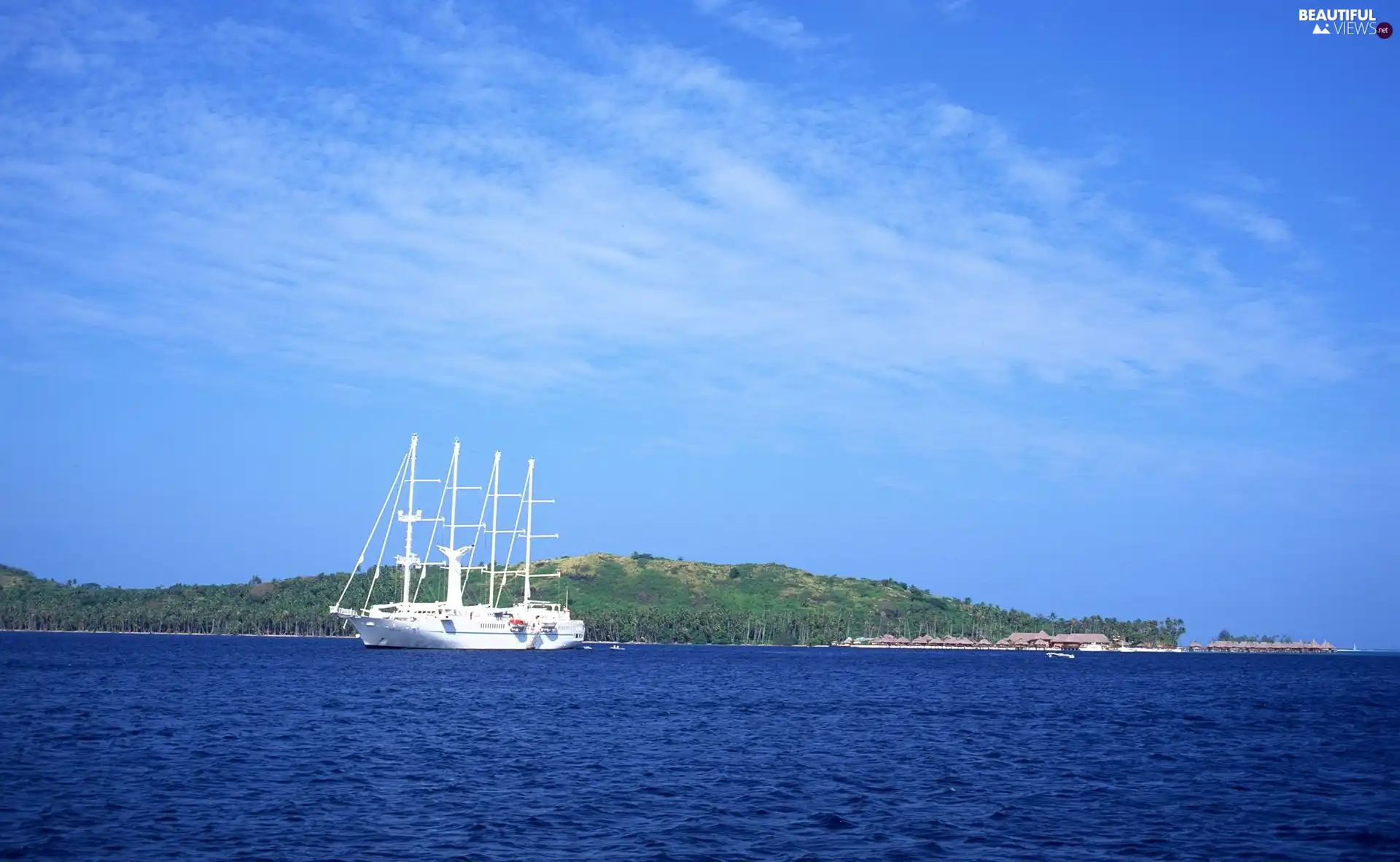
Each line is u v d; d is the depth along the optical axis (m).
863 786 55.00
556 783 54.91
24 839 40.53
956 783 56.38
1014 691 143.00
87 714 84.44
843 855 40.06
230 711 89.31
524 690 123.12
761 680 163.88
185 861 37.81
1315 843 42.66
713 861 38.81
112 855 38.41
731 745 71.56
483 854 39.41
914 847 41.50
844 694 131.50
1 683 118.06
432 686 125.94
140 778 54.03
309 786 52.62
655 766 60.97
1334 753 71.12
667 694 123.81
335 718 85.00
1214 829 45.12
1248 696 139.25
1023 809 49.31
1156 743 76.44
